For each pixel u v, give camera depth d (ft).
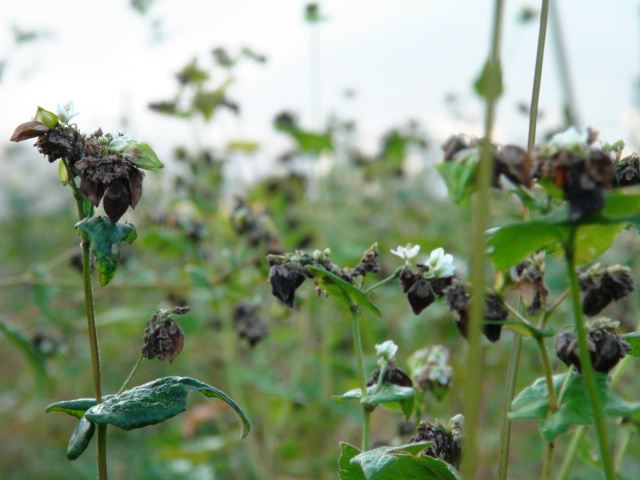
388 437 1.25
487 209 0.45
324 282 0.63
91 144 0.58
